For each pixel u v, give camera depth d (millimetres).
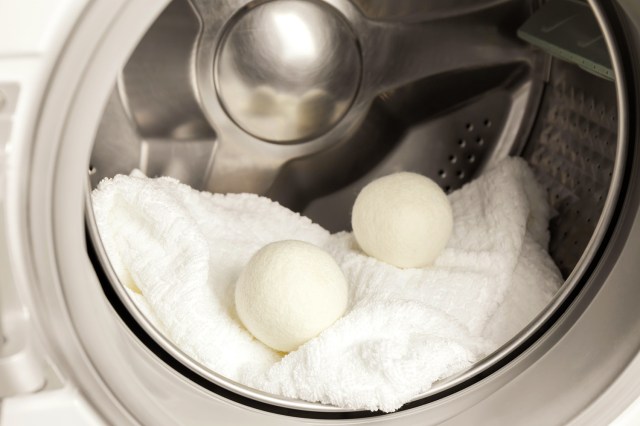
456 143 1103
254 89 1047
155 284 891
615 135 976
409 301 890
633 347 848
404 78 1069
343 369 853
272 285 864
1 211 715
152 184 928
